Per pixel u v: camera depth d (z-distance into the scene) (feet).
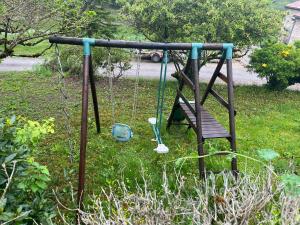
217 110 29.30
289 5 59.36
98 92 32.42
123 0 35.45
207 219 8.64
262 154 8.11
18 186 9.94
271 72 35.96
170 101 30.89
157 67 46.85
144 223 8.89
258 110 30.25
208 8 32.53
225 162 19.02
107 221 8.64
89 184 17.01
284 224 8.02
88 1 23.85
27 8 15.90
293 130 25.80
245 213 8.55
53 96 30.07
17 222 8.55
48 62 39.52
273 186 10.55
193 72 16.16
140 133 23.47
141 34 37.17
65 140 21.50
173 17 32.30
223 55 17.53
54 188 16.39
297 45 39.19
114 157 19.70
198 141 16.19
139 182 17.13
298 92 37.45
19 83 33.40
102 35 32.94
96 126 22.63
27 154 10.65
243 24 32.73
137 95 32.22
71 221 13.16
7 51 16.05
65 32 16.29
